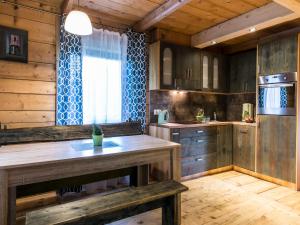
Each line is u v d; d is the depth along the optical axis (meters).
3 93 2.45
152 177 3.46
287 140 3.09
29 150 1.99
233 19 3.12
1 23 2.43
